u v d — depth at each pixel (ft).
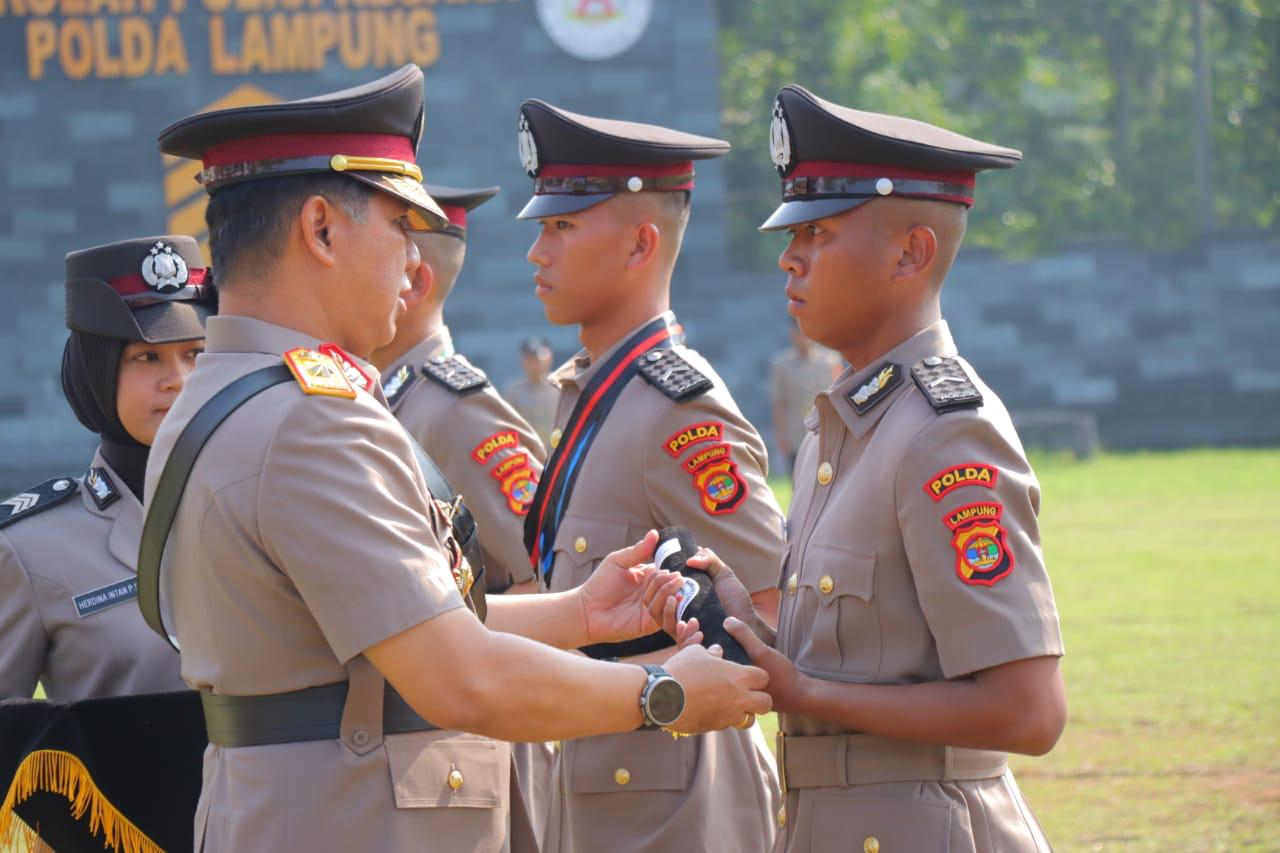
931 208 17.93
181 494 16.07
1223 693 43.78
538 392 81.61
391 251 16.57
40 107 106.11
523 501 27.81
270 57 107.14
